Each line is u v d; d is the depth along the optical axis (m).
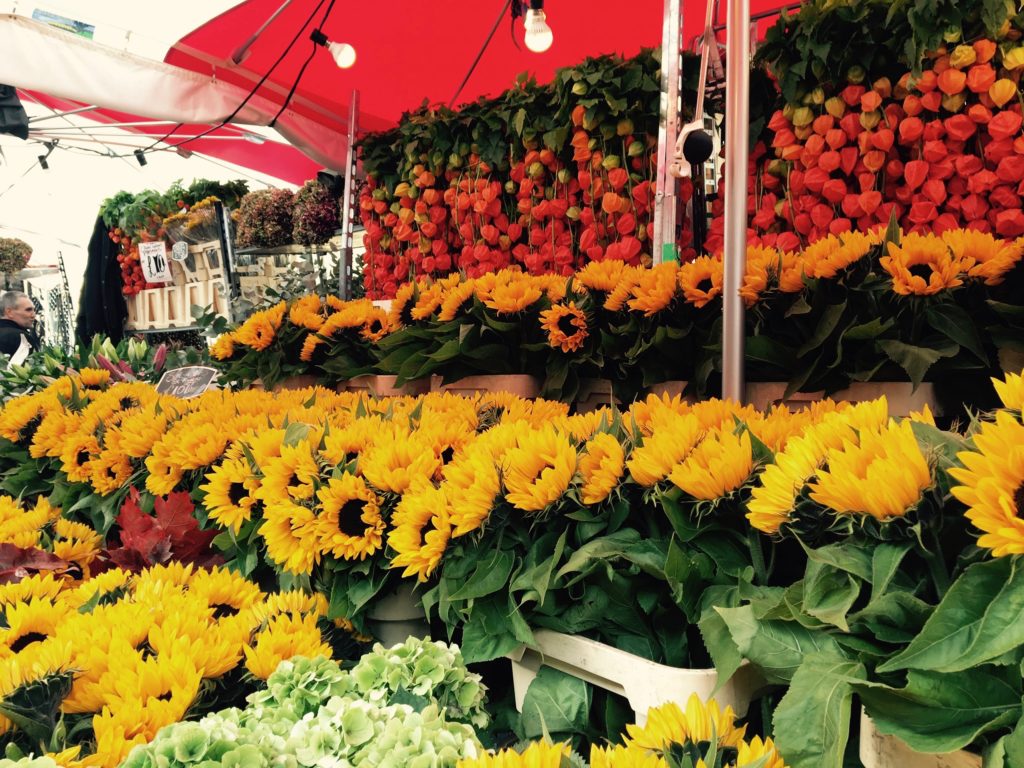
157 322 5.93
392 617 1.22
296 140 4.86
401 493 1.18
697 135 1.63
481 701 1.02
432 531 1.06
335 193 5.09
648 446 0.98
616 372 1.89
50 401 2.43
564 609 1.02
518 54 4.44
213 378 2.76
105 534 1.85
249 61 4.33
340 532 1.18
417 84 4.75
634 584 0.97
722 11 3.61
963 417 1.51
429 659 0.96
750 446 0.91
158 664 0.91
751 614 0.79
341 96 4.79
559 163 2.59
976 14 1.86
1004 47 1.84
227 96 4.46
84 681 0.92
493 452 1.12
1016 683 0.60
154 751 0.75
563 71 2.47
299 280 5.22
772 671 0.77
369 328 2.41
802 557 0.92
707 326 1.71
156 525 1.57
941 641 0.59
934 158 1.92
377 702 0.90
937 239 1.44
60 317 8.27
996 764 0.56
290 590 1.35
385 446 1.24
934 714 0.61
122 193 6.00
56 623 1.11
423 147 3.07
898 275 1.40
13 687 0.88
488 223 2.86
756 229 2.29
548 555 1.04
